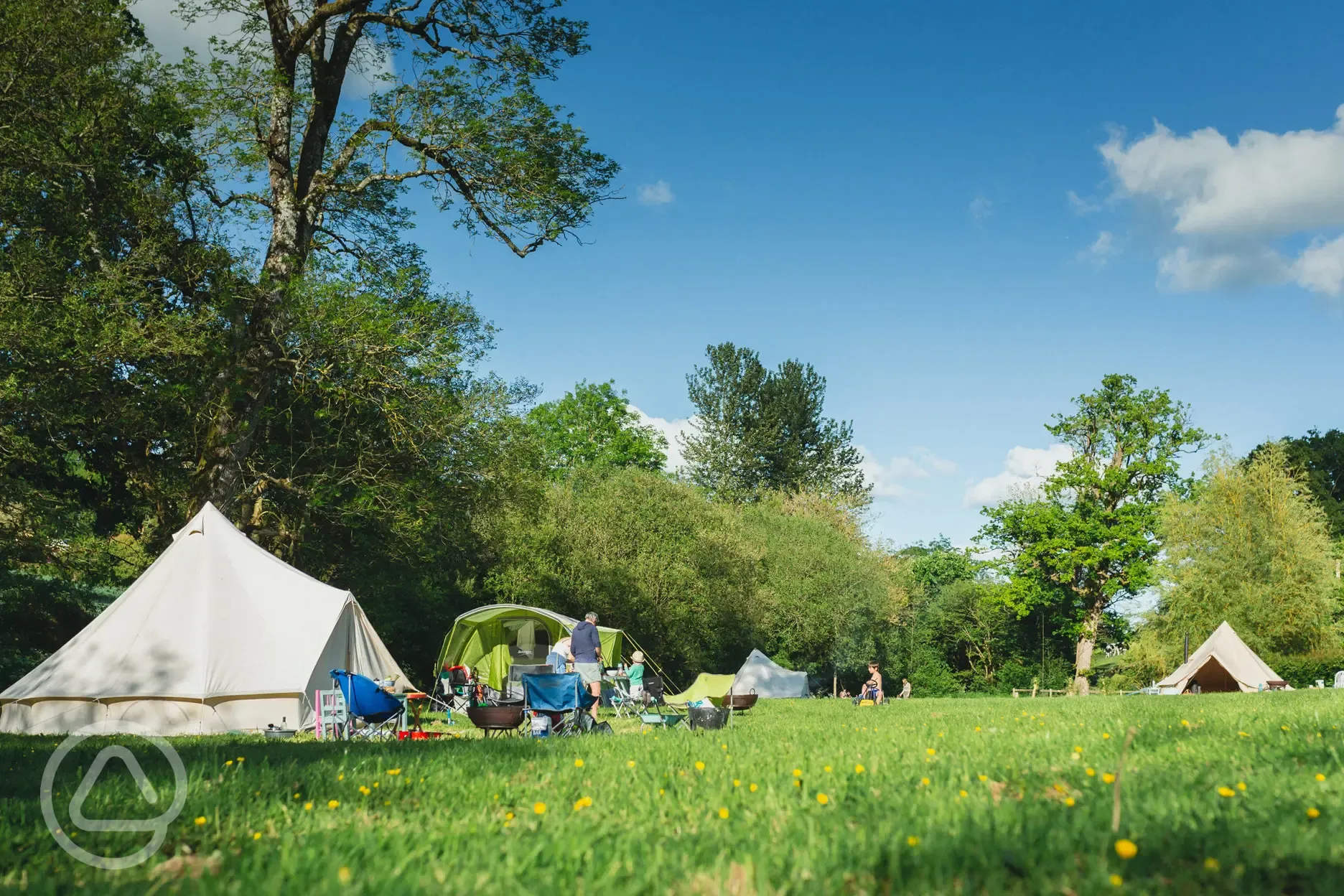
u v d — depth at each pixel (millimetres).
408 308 21547
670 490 41906
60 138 18719
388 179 22062
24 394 17047
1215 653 33344
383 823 4656
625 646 38375
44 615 24578
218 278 19766
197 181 20984
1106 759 6199
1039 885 3209
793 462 63781
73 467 23125
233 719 13945
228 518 19531
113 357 17234
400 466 22562
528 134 21094
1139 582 46844
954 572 69875
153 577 14828
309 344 20047
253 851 4129
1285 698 14625
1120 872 3322
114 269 18188
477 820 4680
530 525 35750
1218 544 42000
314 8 20438
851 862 3566
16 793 5828
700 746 7930
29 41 17969
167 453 21594
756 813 4707
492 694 17500
